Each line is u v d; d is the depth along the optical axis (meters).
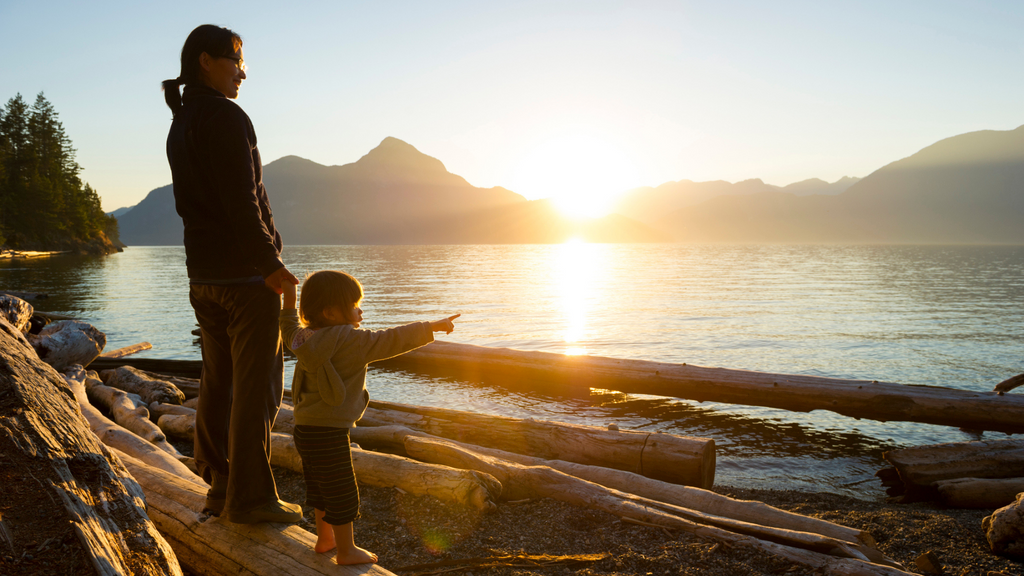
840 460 7.23
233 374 2.66
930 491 5.37
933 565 3.63
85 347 8.65
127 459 3.70
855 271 66.00
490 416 6.23
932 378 12.09
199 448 2.83
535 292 35.78
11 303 7.89
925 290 38.12
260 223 2.49
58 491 2.13
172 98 2.78
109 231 144.62
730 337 17.53
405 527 3.60
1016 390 11.17
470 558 3.23
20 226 91.25
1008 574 3.61
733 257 119.19
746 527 3.46
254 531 2.64
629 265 82.00
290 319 2.51
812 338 17.33
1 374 2.74
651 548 3.42
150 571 2.07
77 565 1.84
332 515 2.41
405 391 10.87
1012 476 5.35
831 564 3.05
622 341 16.89
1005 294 35.16
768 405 9.43
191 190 2.60
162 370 12.01
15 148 94.38
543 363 11.33
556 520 3.80
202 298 2.68
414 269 69.06
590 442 5.52
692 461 5.08
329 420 2.43
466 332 18.73
